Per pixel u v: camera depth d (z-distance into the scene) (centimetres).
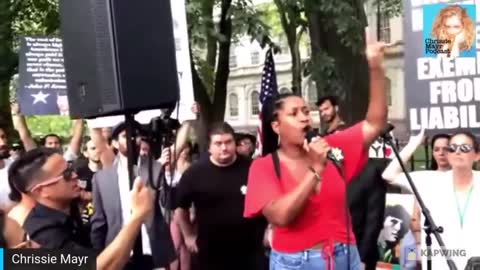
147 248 479
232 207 542
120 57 364
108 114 374
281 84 3189
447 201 469
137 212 325
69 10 384
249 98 3806
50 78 847
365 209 562
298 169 370
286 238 369
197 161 562
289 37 1287
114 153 677
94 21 367
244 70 3803
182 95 595
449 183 473
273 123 378
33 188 352
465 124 512
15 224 328
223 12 1181
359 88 995
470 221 462
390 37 1210
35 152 359
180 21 595
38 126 1859
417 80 521
